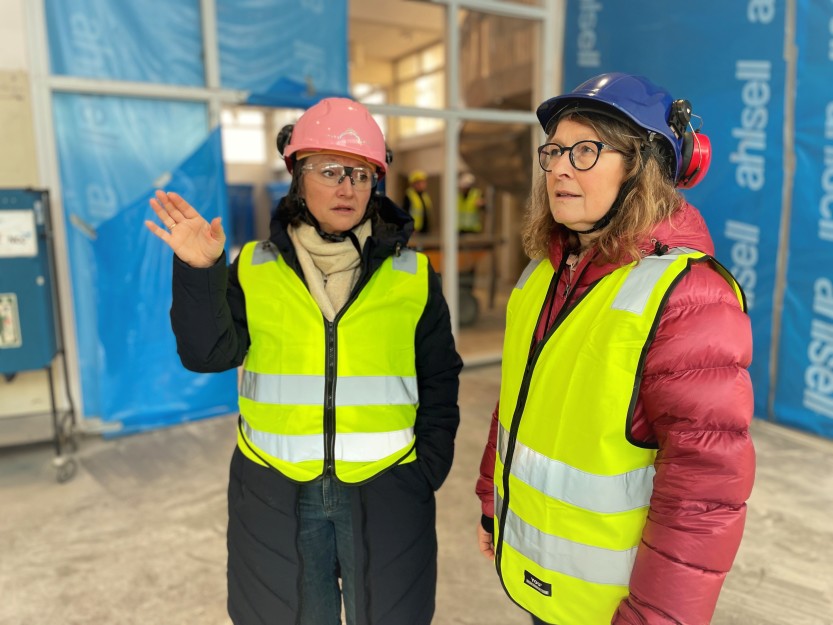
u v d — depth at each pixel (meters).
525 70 5.10
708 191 3.73
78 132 3.21
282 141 1.24
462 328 6.18
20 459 3.06
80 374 3.36
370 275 1.15
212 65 3.47
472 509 2.51
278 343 1.13
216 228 0.99
